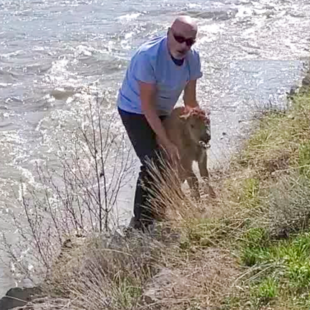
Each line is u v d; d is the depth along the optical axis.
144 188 7.11
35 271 7.04
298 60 15.93
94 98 13.66
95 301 5.55
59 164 10.45
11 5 23.27
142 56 6.62
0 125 12.44
